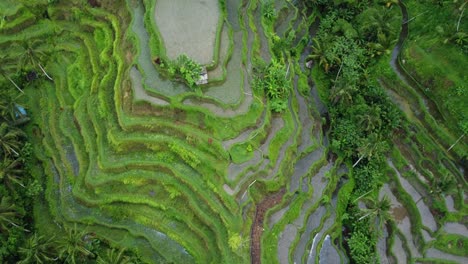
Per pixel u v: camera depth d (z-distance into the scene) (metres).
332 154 36.34
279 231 32.56
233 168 32.38
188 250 31.88
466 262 32.69
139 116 33.53
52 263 29.73
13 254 31.36
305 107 36.84
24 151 34.66
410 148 36.31
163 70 33.31
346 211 34.97
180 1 35.56
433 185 33.94
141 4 36.28
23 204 33.72
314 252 33.19
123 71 34.94
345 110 36.69
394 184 35.66
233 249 30.30
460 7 35.88
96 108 35.31
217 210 31.38
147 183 33.28
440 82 36.47
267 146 33.56
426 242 33.00
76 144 35.41
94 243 31.98
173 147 32.69
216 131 32.72
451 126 35.84
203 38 34.25
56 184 35.00
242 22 36.62
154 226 32.72
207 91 33.53
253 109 33.47
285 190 33.59
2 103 33.50
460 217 33.69
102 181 33.16
